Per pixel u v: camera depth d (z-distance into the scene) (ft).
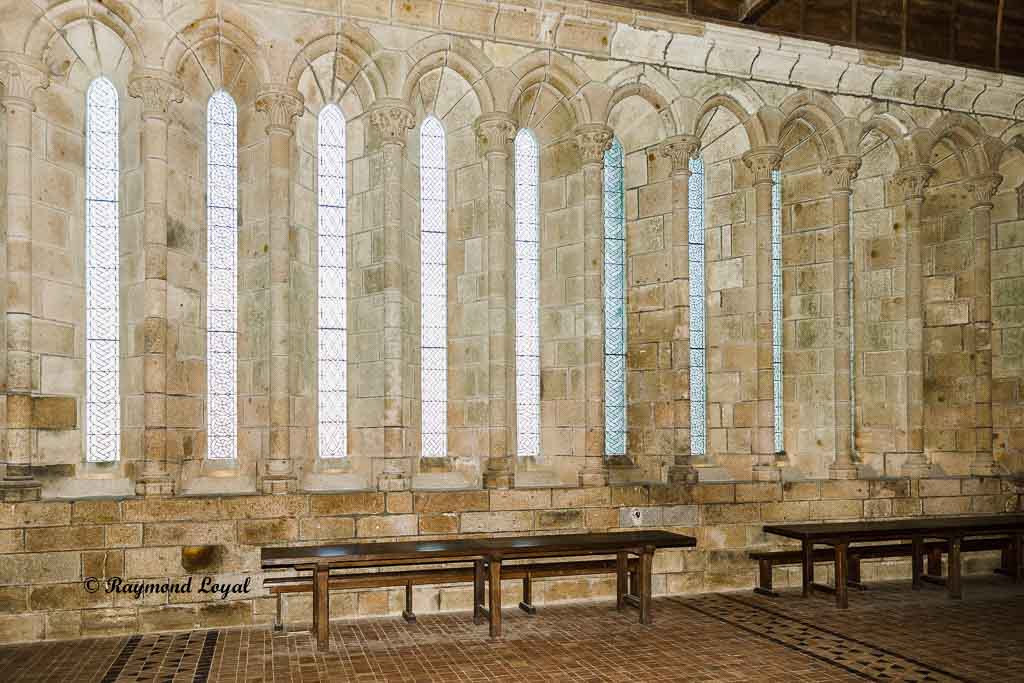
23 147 32.58
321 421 38.96
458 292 41.29
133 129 36.09
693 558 40.57
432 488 38.75
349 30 36.96
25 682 26.30
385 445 36.96
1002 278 50.49
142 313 35.17
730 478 43.96
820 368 46.03
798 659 28.71
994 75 47.16
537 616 35.45
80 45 35.19
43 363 33.71
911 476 45.44
